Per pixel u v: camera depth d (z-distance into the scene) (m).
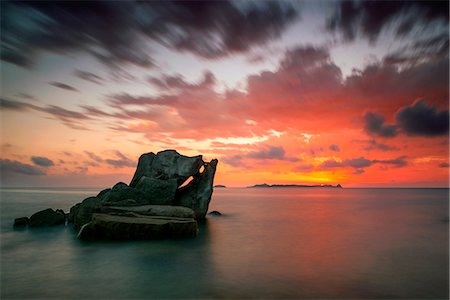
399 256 20.50
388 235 29.14
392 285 14.80
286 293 13.72
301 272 16.72
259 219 42.25
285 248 22.89
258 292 13.84
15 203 69.50
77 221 30.39
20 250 21.22
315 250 22.28
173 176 39.03
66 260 18.48
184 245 22.53
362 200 103.06
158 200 34.47
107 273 16.12
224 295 13.45
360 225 36.53
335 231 31.59
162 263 17.95
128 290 13.89
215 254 20.44
